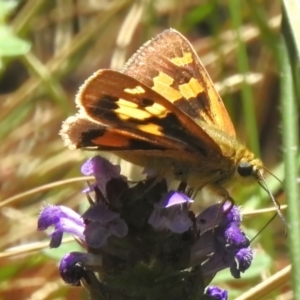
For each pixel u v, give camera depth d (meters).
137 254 0.26
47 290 0.31
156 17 0.35
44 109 0.35
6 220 0.32
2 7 0.32
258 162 0.26
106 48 0.36
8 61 0.33
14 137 0.34
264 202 0.31
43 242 0.29
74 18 0.36
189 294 0.26
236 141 0.26
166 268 0.26
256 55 0.36
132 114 0.25
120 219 0.25
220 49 0.33
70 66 0.35
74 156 0.33
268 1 0.33
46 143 0.35
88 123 0.25
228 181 0.26
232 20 0.32
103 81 0.25
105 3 0.36
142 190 0.26
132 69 0.26
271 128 0.34
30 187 0.33
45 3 0.34
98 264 0.26
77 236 0.26
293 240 0.26
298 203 0.26
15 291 0.31
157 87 0.26
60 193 0.33
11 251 0.29
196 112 0.26
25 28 0.34
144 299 0.26
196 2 0.35
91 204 0.26
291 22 0.27
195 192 0.26
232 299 0.29
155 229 0.26
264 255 0.29
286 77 0.27
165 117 0.25
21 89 0.34
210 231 0.26
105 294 0.26
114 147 0.26
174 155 0.26
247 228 0.30
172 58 0.26
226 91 0.33
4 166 0.34
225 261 0.26
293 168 0.26
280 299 0.30
